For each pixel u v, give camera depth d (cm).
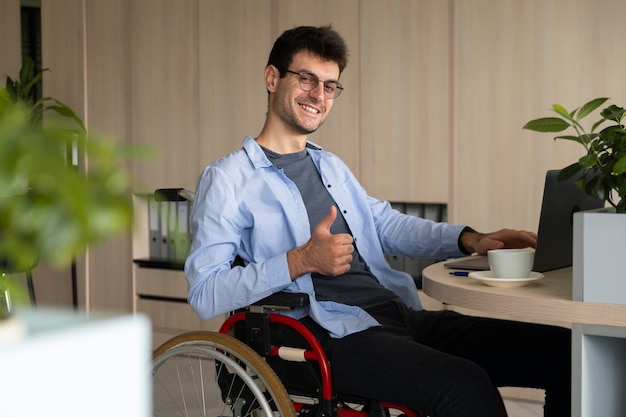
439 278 193
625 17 325
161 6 443
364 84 384
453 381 178
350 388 191
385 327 209
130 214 50
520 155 349
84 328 60
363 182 387
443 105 365
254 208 214
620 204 168
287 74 227
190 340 198
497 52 351
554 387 211
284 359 199
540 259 193
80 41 467
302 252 197
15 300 61
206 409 336
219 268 206
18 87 458
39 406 56
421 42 368
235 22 422
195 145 438
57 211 49
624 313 153
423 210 378
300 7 401
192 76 437
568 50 337
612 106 185
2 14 486
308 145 242
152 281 448
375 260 235
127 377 62
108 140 50
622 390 178
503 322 219
